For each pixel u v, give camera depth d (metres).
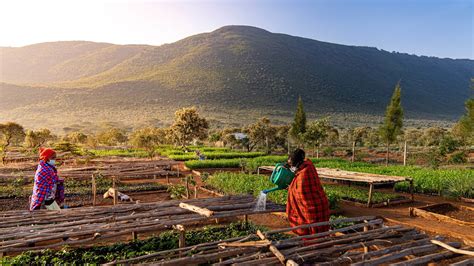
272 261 5.95
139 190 18.86
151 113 164.62
